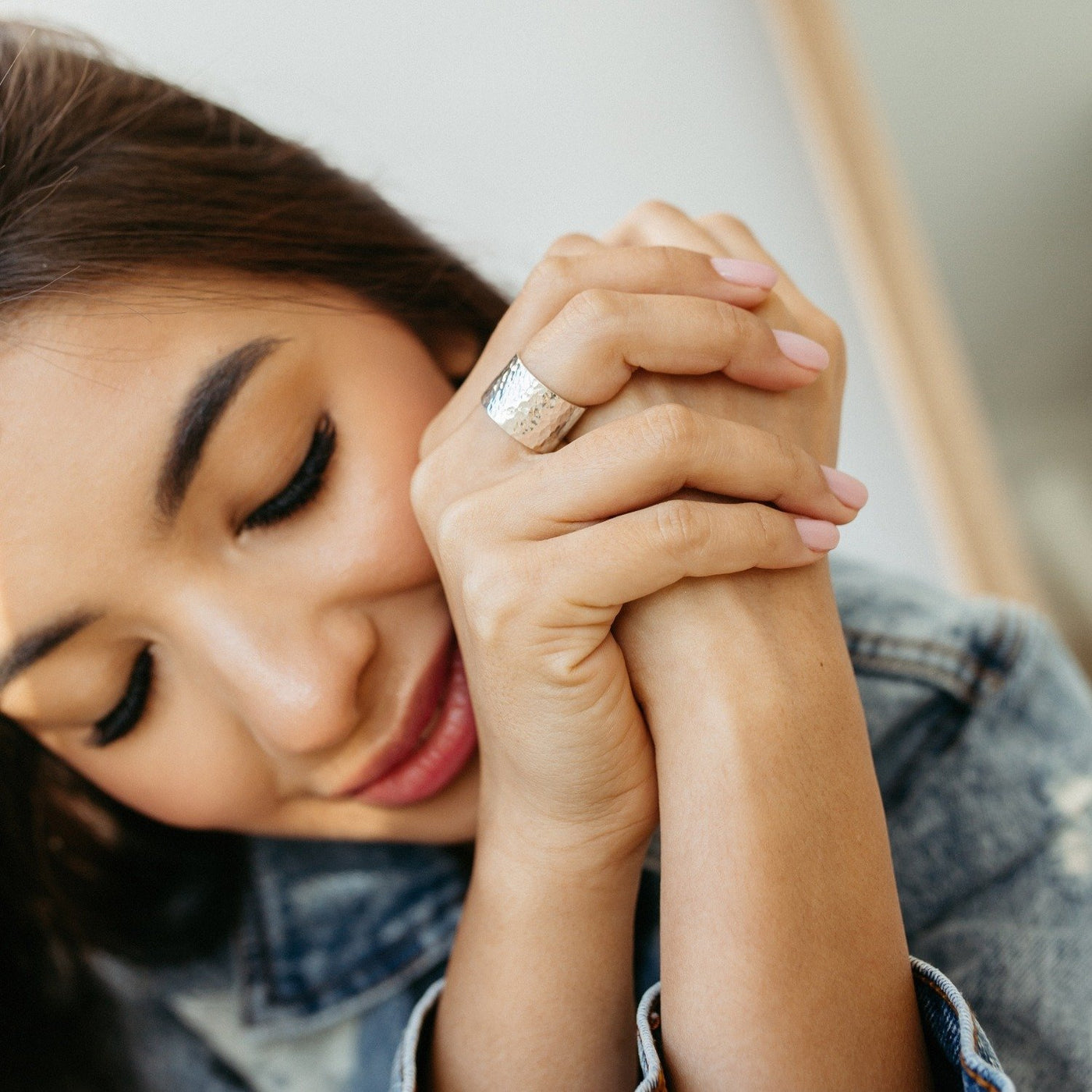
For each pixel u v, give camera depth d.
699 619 0.35
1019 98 0.72
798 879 0.33
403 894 0.49
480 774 0.42
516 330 0.37
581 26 0.68
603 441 0.34
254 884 0.50
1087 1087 0.39
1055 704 0.43
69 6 0.55
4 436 0.35
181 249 0.37
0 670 0.37
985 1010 0.41
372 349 0.39
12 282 0.35
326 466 0.38
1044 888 0.41
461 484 0.36
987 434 0.82
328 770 0.40
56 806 0.49
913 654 0.44
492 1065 0.37
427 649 0.40
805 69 0.73
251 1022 0.49
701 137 0.72
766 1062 0.33
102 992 0.52
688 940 0.34
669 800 0.35
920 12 0.71
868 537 0.80
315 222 0.41
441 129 0.66
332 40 0.62
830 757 0.34
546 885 0.37
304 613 0.38
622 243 0.41
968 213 0.77
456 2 0.65
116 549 0.36
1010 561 0.81
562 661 0.34
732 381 0.36
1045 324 0.80
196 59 0.58
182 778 0.41
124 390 0.35
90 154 0.38
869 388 0.79
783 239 0.75
